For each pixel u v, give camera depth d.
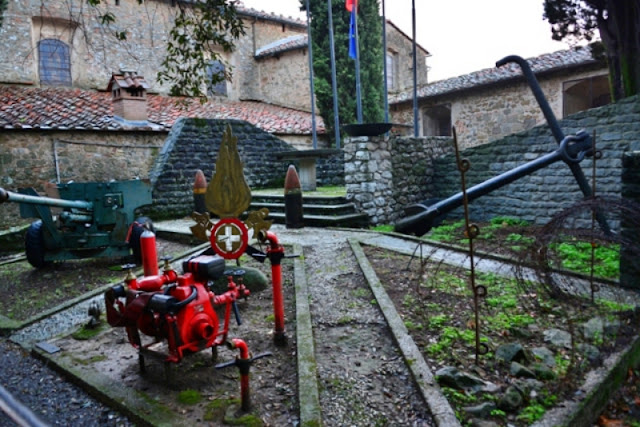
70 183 6.30
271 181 11.61
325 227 8.12
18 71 13.24
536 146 8.29
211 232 3.13
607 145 7.26
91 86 14.40
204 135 10.44
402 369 2.99
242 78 17.75
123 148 11.20
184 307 2.78
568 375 2.66
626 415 2.73
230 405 2.66
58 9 13.77
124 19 14.76
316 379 2.82
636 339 3.23
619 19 7.65
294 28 19.19
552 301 3.93
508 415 2.44
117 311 3.04
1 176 9.73
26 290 5.58
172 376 2.88
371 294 4.44
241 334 3.67
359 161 8.52
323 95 15.05
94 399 2.93
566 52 13.17
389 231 7.60
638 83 7.59
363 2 15.19
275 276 3.37
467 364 2.97
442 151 10.31
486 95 14.01
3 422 2.70
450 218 9.64
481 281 4.68
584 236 3.51
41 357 3.55
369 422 2.45
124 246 6.47
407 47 18.83
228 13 5.06
